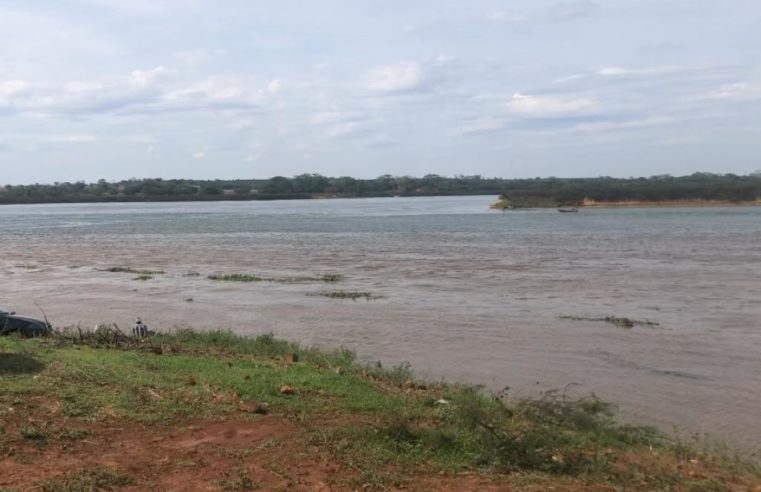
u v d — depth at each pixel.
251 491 5.65
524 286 28.14
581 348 16.36
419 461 6.52
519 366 14.38
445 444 6.99
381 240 55.75
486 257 41.03
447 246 49.28
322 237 59.84
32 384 8.32
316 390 9.18
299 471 6.12
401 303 23.67
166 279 31.31
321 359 12.16
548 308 22.61
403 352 15.71
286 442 6.85
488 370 13.98
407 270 34.31
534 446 7.02
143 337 13.45
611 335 18.03
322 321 20.12
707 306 22.98
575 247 47.72
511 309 22.36
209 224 83.44
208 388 8.74
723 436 9.63
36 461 6.08
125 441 6.72
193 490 5.63
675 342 17.08
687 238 55.38
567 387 11.56
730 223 76.75
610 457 7.38
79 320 20.22
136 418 7.39
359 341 17.05
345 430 7.23
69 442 6.59
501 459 6.66
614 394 12.18
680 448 8.23
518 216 100.75
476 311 21.95
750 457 8.34
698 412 11.03
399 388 10.30
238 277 31.19
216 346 13.27
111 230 73.50
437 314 21.36
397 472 6.21
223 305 23.44
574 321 20.16
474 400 9.09
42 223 90.56
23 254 45.91
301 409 8.12
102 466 6.04
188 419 7.48
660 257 40.44
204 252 46.34
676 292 26.31
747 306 22.91
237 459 6.36
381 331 18.44
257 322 20.03
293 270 34.91
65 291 27.30
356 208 144.62
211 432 7.10
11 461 6.04
